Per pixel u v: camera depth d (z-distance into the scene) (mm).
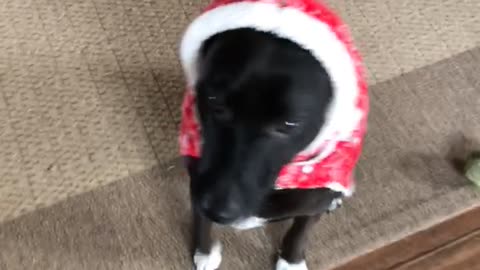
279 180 712
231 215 663
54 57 1021
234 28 630
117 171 942
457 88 1031
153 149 961
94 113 981
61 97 989
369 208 930
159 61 1029
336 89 640
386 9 1090
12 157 941
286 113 617
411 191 946
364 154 968
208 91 638
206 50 669
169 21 1063
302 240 844
